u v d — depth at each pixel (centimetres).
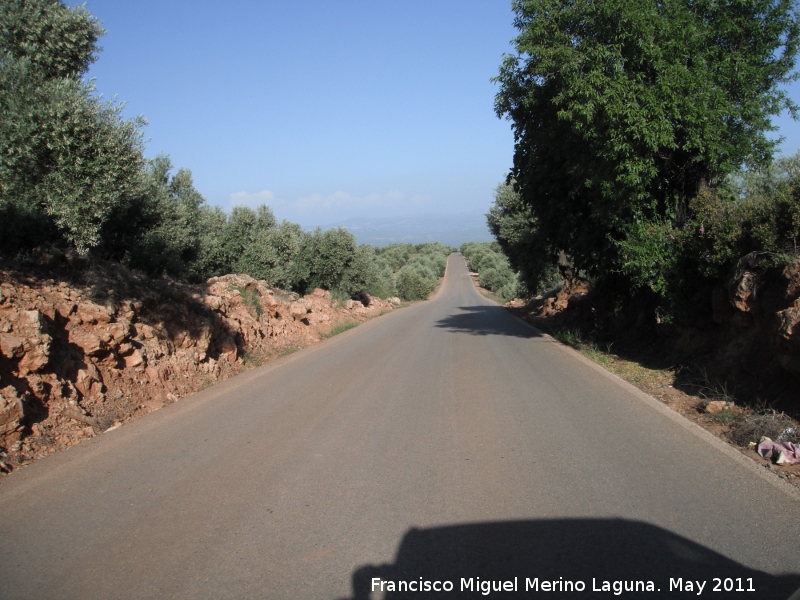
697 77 973
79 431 664
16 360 646
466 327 2066
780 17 1010
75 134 698
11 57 710
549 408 743
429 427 668
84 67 864
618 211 1080
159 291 1063
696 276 972
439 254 12344
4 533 407
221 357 1154
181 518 428
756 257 763
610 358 1183
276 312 1659
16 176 704
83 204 717
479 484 482
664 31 986
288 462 552
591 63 1015
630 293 1388
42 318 710
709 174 1084
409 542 381
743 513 407
